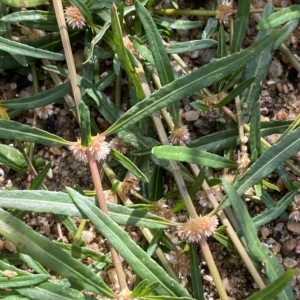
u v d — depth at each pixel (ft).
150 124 0.63
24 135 0.55
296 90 0.67
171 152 0.53
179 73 0.67
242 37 0.60
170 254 0.60
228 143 0.61
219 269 0.62
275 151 0.53
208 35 0.65
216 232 0.56
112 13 0.54
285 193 0.63
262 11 0.65
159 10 0.65
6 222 0.49
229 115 0.61
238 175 0.57
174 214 0.61
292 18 0.60
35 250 0.49
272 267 0.51
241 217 0.51
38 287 0.52
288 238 0.62
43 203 0.52
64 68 0.66
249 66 0.61
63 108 0.67
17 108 0.60
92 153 0.53
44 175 0.59
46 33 0.67
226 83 0.62
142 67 0.60
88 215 0.51
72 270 0.50
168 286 0.51
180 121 0.60
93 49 0.61
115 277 0.62
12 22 0.62
